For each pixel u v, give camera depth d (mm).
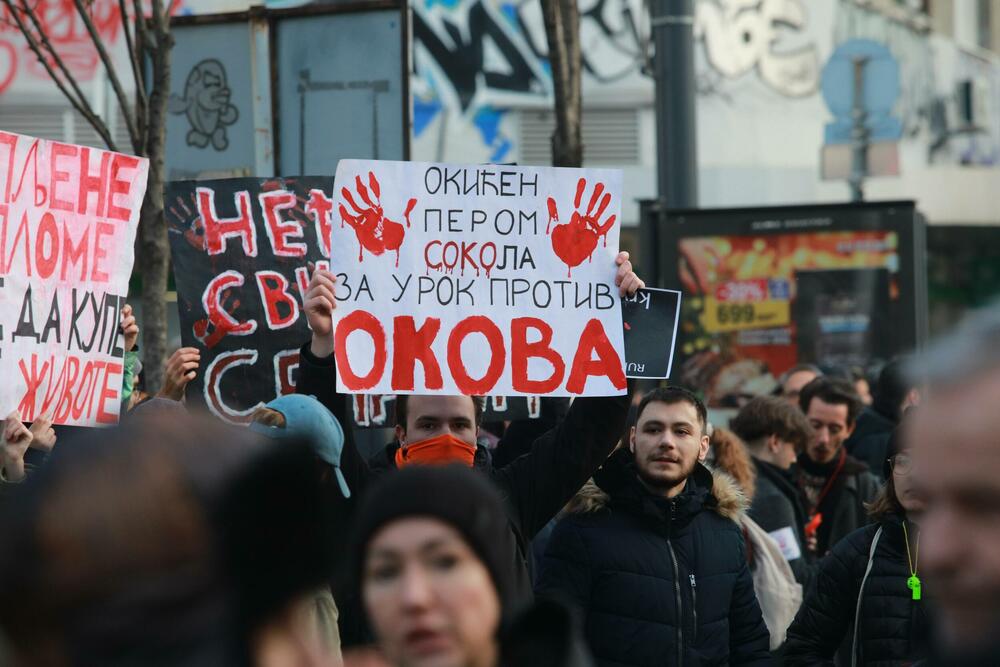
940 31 33688
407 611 2793
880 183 31469
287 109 11203
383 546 2824
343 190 6691
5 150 6762
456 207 6758
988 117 35781
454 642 2797
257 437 1854
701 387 15328
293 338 7855
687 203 14359
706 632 6770
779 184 29766
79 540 1681
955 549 1737
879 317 14977
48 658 1703
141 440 1751
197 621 1714
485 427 10672
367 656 2656
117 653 1694
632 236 28609
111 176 7242
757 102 29547
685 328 15336
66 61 24406
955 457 1711
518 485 6375
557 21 11883
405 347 6625
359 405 8148
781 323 15117
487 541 2834
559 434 6578
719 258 15141
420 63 26875
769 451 9578
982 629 1769
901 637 6340
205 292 7895
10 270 6801
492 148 27219
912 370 1786
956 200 34062
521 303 6734
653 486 6895
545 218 6801
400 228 6707
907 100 32156
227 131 11312
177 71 11359
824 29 30219
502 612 2852
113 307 7266
